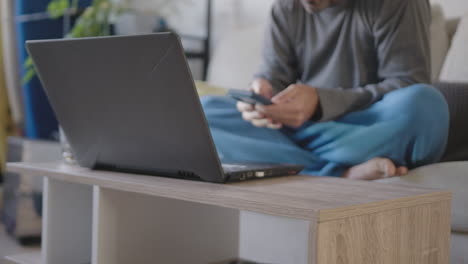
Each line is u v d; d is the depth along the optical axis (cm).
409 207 78
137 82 81
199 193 76
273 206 67
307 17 165
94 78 86
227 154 128
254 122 132
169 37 73
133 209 96
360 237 69
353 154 126
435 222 85
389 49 145
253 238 124
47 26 257
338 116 134
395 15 145
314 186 87
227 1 258
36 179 174
